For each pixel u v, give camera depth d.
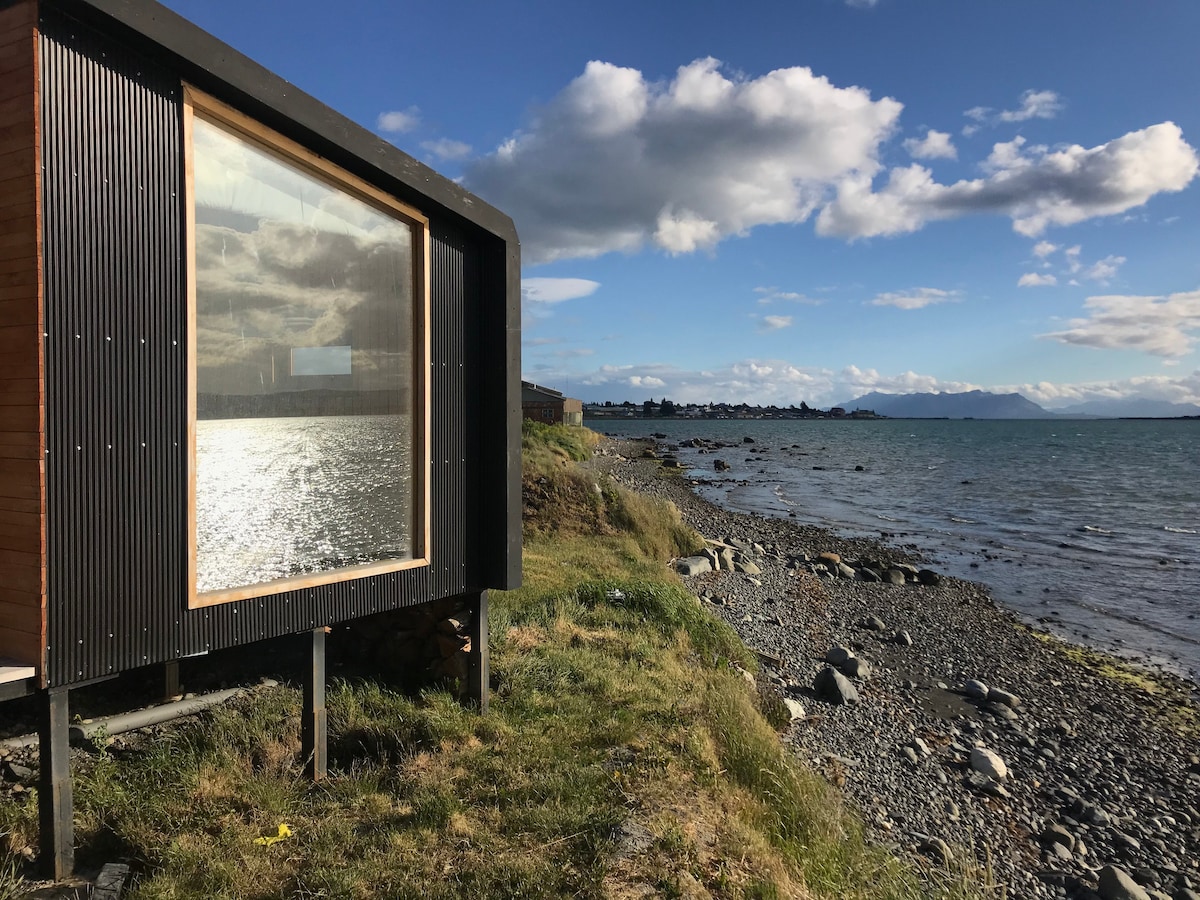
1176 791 6.83
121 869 2.94
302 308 4.25
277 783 3.70
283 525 3.72
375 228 4.25
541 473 14.76
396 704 4.66
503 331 4.93
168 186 3.02
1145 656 11.09
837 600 13.09
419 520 4.47
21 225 2.61
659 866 3.24
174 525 3.11
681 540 14.61
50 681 2.68
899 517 25.53
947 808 6.01
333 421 4.29
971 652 10.72
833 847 4.35
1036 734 7.95
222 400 3.62
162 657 3.07
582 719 4.88
